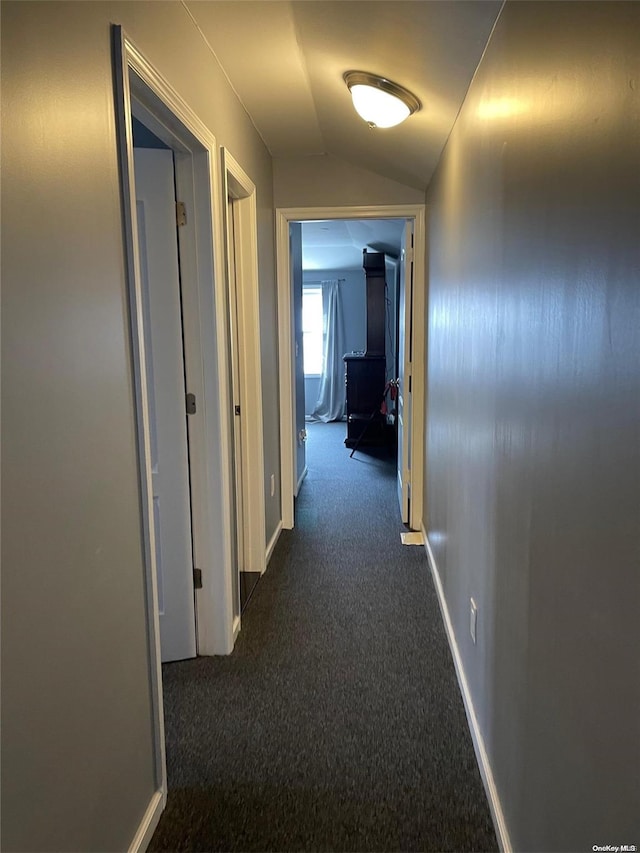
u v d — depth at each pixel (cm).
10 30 92
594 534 87
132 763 142
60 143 106
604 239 82
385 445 665
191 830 155
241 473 314
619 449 78
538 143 115
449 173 245
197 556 233
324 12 172
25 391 95
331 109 261
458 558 225
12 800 93
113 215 129
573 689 96
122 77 131
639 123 71
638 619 73
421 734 192
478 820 158
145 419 144
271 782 172
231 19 186
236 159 253
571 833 97
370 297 650
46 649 102
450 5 147
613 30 79
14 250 92
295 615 273
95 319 120
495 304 155
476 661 185
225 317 231
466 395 205
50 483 103
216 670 229
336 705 207
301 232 521
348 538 374
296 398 468
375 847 150
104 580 125
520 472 130
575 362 94
